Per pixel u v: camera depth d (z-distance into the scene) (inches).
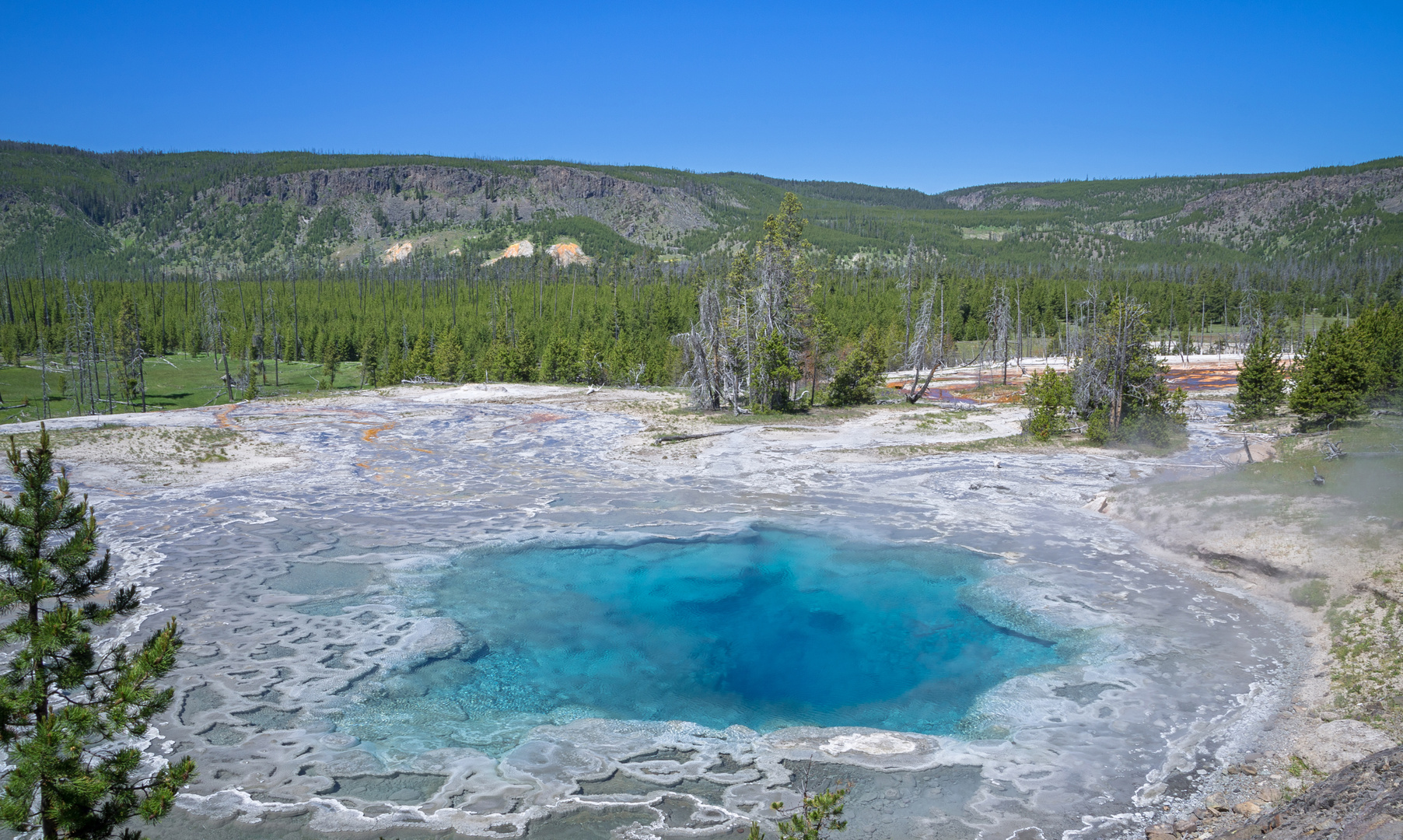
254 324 4817.9
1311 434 1307.8
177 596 709.9
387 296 5762.8
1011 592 732.7
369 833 403.9
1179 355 3799.2
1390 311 1695.4
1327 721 477.1
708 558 841.5
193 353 4766.2
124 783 309.7
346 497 1061.8
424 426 1553.9
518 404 1850.4
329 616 677.9
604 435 1489.9
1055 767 458.6
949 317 5000.0
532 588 756.0
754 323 1829.5
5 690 295.0
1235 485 926.4
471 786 445.7
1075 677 569.6
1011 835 398.3
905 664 604.7
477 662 605.3
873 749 484.7
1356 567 655.8
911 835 399.9
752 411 1776.6
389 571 788.6
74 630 302.2
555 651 626.5
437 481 1157.1
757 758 476.1
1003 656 612.7
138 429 1373.0
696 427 1579.7
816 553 855.7
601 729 511.8
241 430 1450.5
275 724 506.9
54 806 287.1
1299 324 5295.3
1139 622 657.0
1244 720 496.1
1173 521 867.4
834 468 1233.4
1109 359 1412.4
